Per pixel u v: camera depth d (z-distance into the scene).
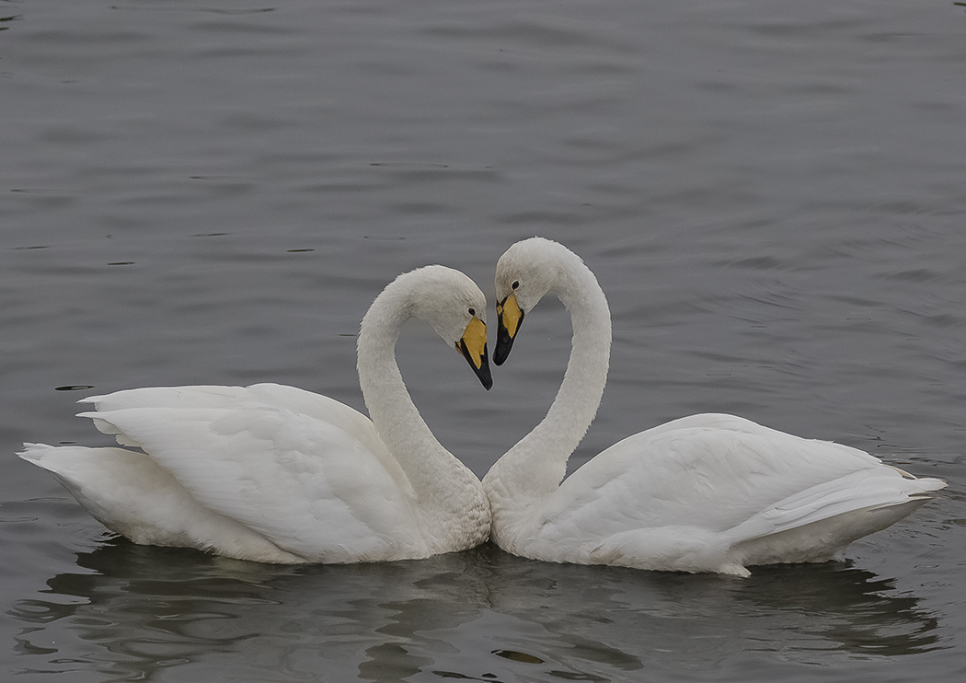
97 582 11.10
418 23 27.23
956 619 10.57
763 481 11.44
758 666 9.81
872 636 10.30
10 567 11.31
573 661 9.88
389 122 22.94
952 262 18.61
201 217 19.55
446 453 12.34
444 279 12.21
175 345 15.80
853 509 11.05
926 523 12.38
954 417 14.55
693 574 11.60
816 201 20.52
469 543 12.36
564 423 12.59
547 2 28.56
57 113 22.81
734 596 11.10
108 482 11.53
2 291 16.97
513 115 23.27
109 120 22.66
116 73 24.45
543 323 17.05
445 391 15.12
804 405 14.81
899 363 15.88
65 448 11.70
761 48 26.28
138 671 9.60
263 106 23.36
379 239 18.92
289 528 11.47
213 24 26.86
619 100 23.83
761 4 28.62
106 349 15.62
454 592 11.19
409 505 12.11
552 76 24.81
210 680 9.48
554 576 11.60
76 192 20.16
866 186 20.98
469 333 12.31
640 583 11.41
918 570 11.52
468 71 24.95
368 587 11.23
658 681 9.56
